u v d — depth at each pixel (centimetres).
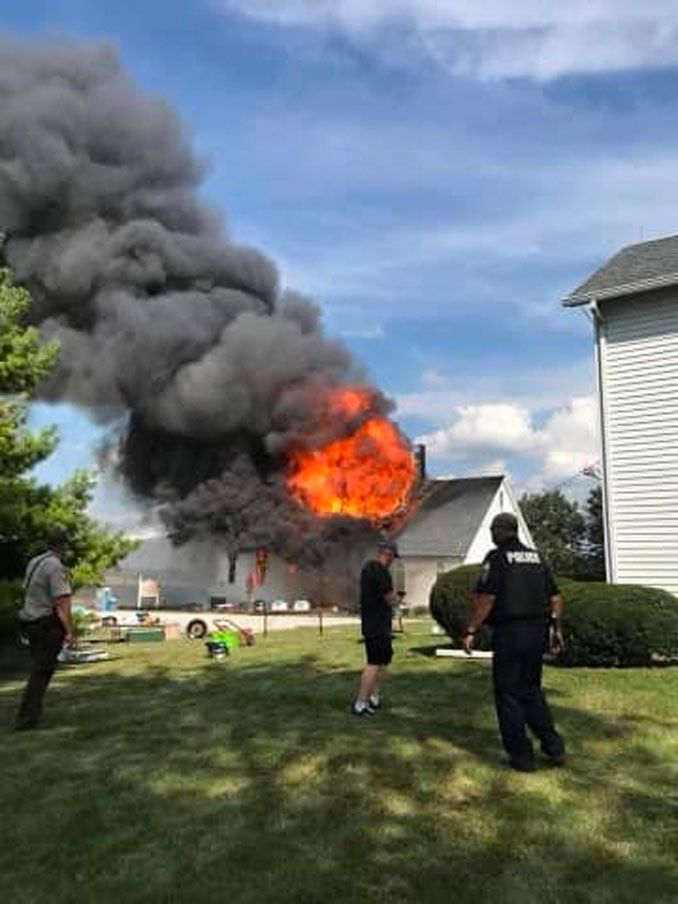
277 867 438
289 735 696
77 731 754
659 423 1430
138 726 764
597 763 593
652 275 1430
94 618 2133
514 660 580
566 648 998
